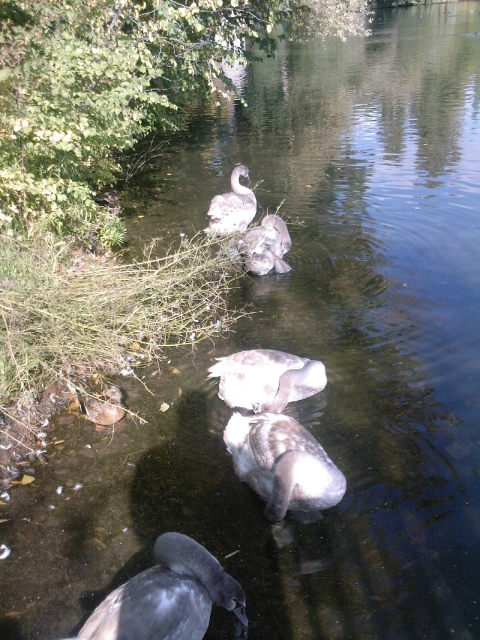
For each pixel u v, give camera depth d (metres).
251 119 8.48
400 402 2.60
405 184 5.36
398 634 1.69
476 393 2.61
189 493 2.22
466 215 4.57
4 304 2.95
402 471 2.23
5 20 3.26
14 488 2.25
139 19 4.89
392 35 17.73
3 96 3.03
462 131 6.99
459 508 2.06
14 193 3.71
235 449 2.34
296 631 1.72
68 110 3.47
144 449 2.44
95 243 4.29
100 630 1.52
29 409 2.61
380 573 1.87
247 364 2.75
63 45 3.42
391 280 3.66
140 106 5.58
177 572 1.74
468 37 16.03
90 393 2.79
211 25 5.88
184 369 2.98
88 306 3.05
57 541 2.03
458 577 1.83
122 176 6.12
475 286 3.50
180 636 1.60
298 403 2.64
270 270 3.90
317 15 12.65
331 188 5.40
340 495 2.10
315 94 9.95
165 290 3.52
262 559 1.94
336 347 3.03
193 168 6.31
